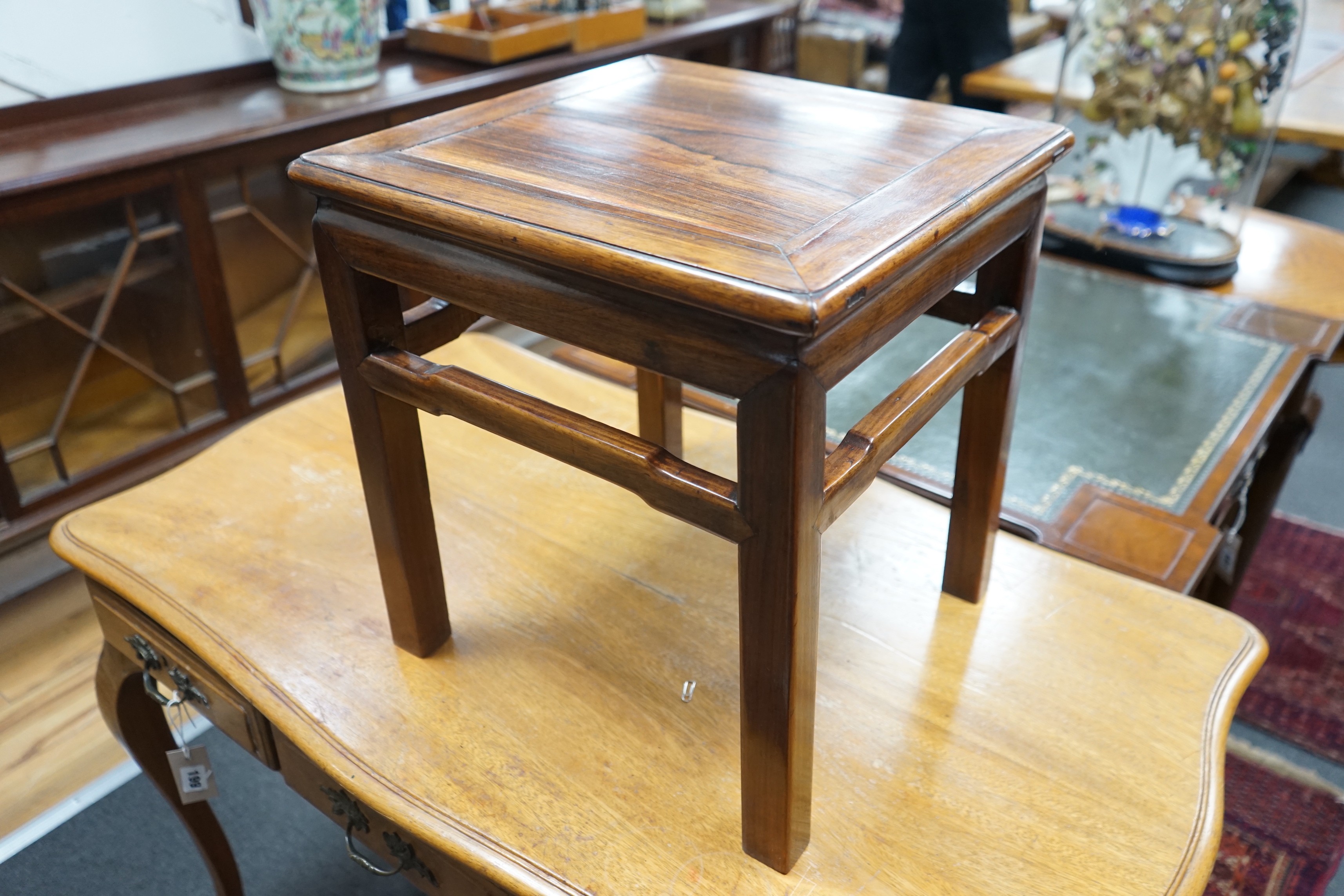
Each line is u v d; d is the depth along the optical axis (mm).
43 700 1545
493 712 779
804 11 3727
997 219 648
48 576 1782
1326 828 1382
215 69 1912
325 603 893
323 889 1305
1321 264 1653
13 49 1628
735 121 741
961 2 2541
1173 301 1529
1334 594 1812
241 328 1831
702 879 652
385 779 723
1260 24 1468
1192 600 887
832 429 1197
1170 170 1634
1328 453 2260
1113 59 1586
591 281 556
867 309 540
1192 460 1164
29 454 1576
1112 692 788
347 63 1883
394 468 743
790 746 598
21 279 1486
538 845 675
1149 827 675
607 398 1163
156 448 1741
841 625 860
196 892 1282
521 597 901
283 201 1806
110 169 1491
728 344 513
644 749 748
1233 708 774
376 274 673
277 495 1040
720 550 965
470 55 2096
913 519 1000
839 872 653
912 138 694
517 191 611
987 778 716
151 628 925
